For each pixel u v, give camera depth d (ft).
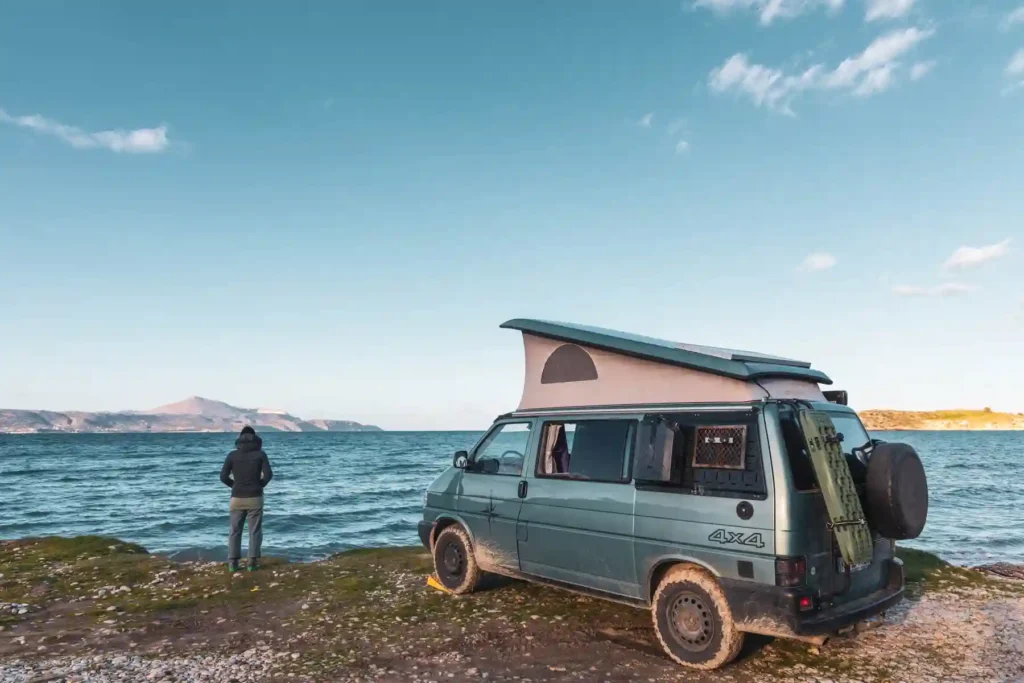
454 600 24.07
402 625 21.24
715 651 16.37
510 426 23.45
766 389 16.78
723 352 18.04
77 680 16.46
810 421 16.12
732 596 15.97
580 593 20.03
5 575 29.66
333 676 16.70
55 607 24.53
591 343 20.48
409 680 16.40
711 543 16.39
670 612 17.42
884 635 20.02
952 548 45.78
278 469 133.28
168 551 41.78
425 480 105.60
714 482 16.70
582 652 18.45
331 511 66.03
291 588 26.71
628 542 18.34
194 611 23.59
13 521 60.13
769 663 17.46
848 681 16.24
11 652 18.98
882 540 18.02
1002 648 18.84
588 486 19.75
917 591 25.79
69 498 79.56
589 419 20.47
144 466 147.54
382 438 494.59
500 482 22.94
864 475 17.47
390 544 47.85
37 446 287.89
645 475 17.52
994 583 27.66
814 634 15.08
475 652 18.52
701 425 17.38
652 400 18.88
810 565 15.33
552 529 20.65
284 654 18.57
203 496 81.41
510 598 24.21
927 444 293.84
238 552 30.25
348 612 22.98
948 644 19.20
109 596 26.02
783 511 15.24
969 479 105.70
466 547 24.09
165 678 16.60
